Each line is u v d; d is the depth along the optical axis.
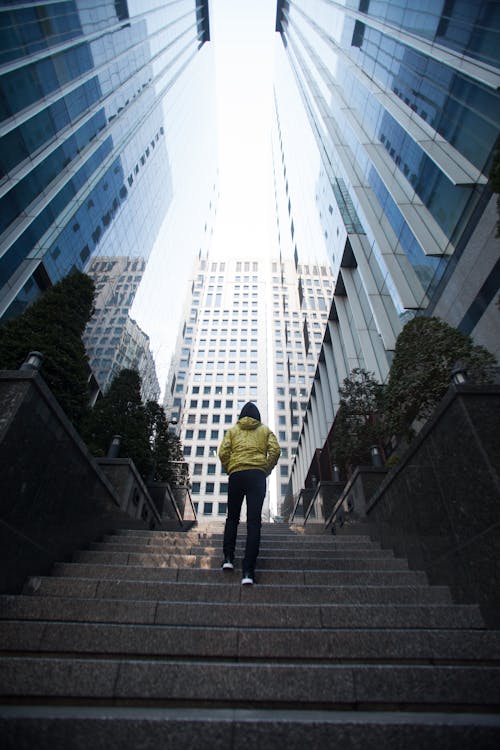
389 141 17.67
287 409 63.31
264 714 1.93
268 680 2.16
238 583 3.67
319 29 37.19
